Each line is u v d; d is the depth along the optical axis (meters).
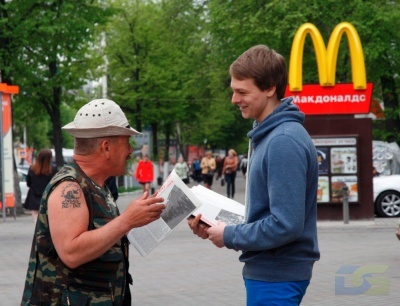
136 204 3.70
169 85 49.34
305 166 3.81
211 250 14.23
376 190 21.62
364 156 19.61
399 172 33.25
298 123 3.94
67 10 26.02
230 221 4.09
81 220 3.71
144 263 12.55
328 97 19.56
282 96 4.08
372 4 31.22
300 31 19.55
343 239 15.81
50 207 3.71
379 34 31.36
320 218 19.75
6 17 25.83
